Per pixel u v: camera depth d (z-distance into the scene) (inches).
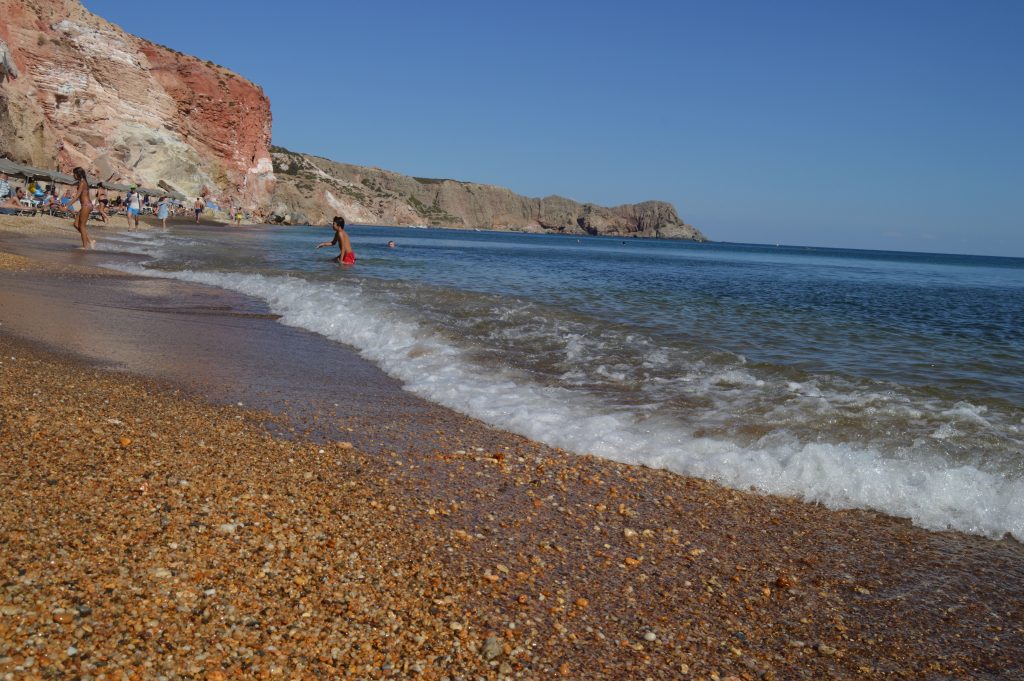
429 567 143.9
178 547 132.7
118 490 153.0
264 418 233.0
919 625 137.5
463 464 209.2
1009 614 142.6
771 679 118.1
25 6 2166.6
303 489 175.0
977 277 2175.2
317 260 925.2
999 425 260.8
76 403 214.2
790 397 296.5
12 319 348.5
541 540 163.3
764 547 168.7
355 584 132.4
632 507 187.6
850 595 147.9
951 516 188.5
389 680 106.9
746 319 570.6
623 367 352.5
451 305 535.8
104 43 2459.4
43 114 1957.4
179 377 274.4
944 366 392.5
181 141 2748.5
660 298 716.0
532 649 120.2
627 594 142.5
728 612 138.9
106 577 117.6
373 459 205.5
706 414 268.7
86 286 513.7
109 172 2169.0
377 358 350.9
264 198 3550.7
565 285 823.7
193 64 2977.4
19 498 140.4
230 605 117.7
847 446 233.1
